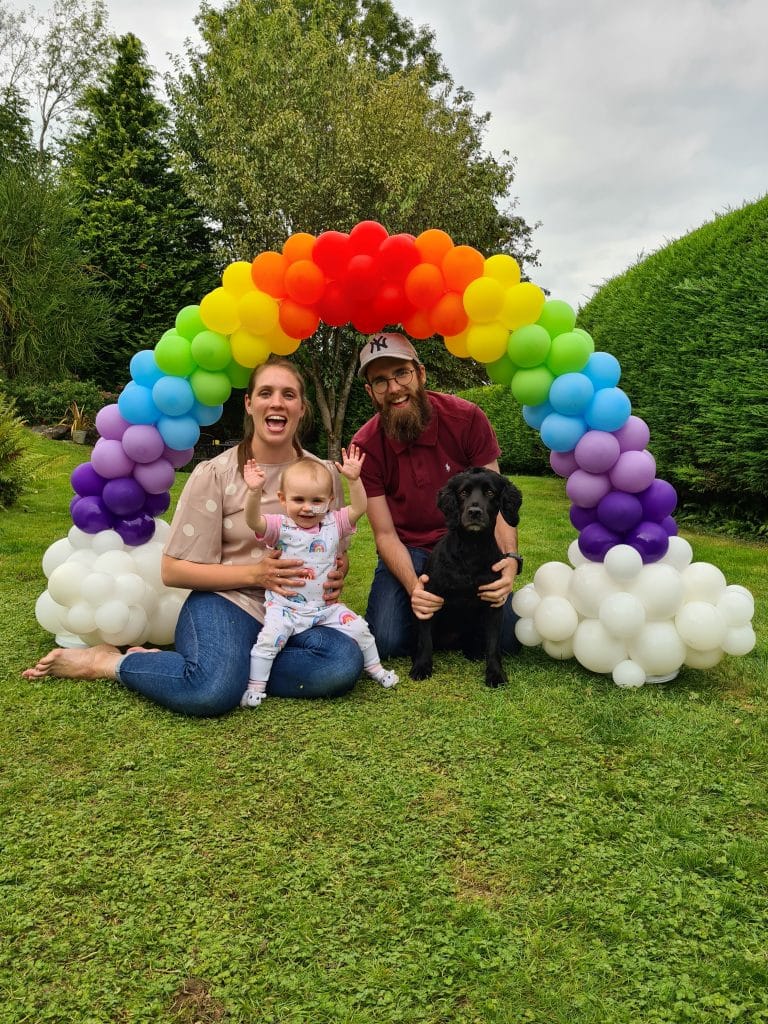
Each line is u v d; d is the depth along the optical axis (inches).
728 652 125.4
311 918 68.7
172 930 67.4
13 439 333.4
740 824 84.4
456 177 737.6
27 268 673.0
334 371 762.8
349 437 883.4
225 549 130.7
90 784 93.6
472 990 60.2
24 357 668.7
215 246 839.7
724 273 286.8
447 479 152.3
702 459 294.8
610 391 124.4
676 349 313.3
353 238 125.6
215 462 131.3
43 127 1113.4
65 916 69.3
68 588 130.7
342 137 666.2
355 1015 57.3
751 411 260.5
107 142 880.9
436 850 79.6
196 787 92.9
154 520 148.2
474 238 764.0
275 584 122.9
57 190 710.5
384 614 146.8
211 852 79.3
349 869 76.2
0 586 200.4
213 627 119.6
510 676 134.4
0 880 74.2
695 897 71.3
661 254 362.9
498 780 94.7
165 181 878.4
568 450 129.0
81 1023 57.1
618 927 66.9
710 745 103.9
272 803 89.1
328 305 130.0
